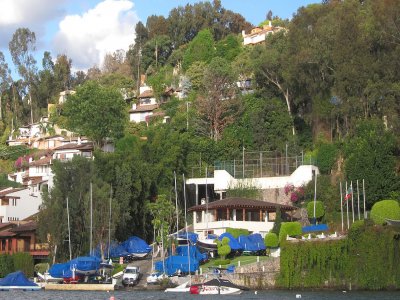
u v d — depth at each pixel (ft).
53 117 633.20
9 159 583.17
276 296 230.68
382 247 249.14
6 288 277.03
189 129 445.37
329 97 373.40
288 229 296.51
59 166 331.16
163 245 295.69
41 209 325.42
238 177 382.83
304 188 351.87
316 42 361.92
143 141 396.16
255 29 647.56
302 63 367.25
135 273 284.41
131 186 343.05
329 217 326.85
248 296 233.76
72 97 494.59
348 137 352.08
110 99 488.44
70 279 285.23
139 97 574.56
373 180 316.81
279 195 363.35
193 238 315.37
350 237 254.06
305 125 415.64
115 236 333.21
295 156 381.19
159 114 517.14
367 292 243.81
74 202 322.14
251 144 418.10
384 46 350.02
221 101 437.99
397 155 331.16
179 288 264.52
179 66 601.62
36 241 350.64
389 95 333.01
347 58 349.82
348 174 323.57
